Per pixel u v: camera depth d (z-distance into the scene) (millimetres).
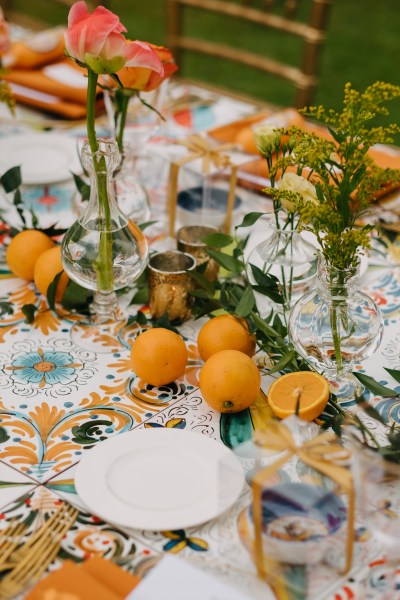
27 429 979
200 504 840
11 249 1267
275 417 993
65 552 803
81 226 1086
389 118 3836
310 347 1027
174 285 1147
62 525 835
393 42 4934
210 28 5031
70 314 1214
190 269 1145
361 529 827
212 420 1004
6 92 1396
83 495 846
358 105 888
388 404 1038
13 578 770
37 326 1185
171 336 1040
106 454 907
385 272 1343
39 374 1080
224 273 1322
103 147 1050
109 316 1198
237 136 1626
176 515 824
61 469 918
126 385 1066
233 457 908
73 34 985
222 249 1341
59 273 1168
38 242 1258
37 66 1862
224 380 965
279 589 766
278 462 785
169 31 2363
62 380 1070
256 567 784
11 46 1877
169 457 908
